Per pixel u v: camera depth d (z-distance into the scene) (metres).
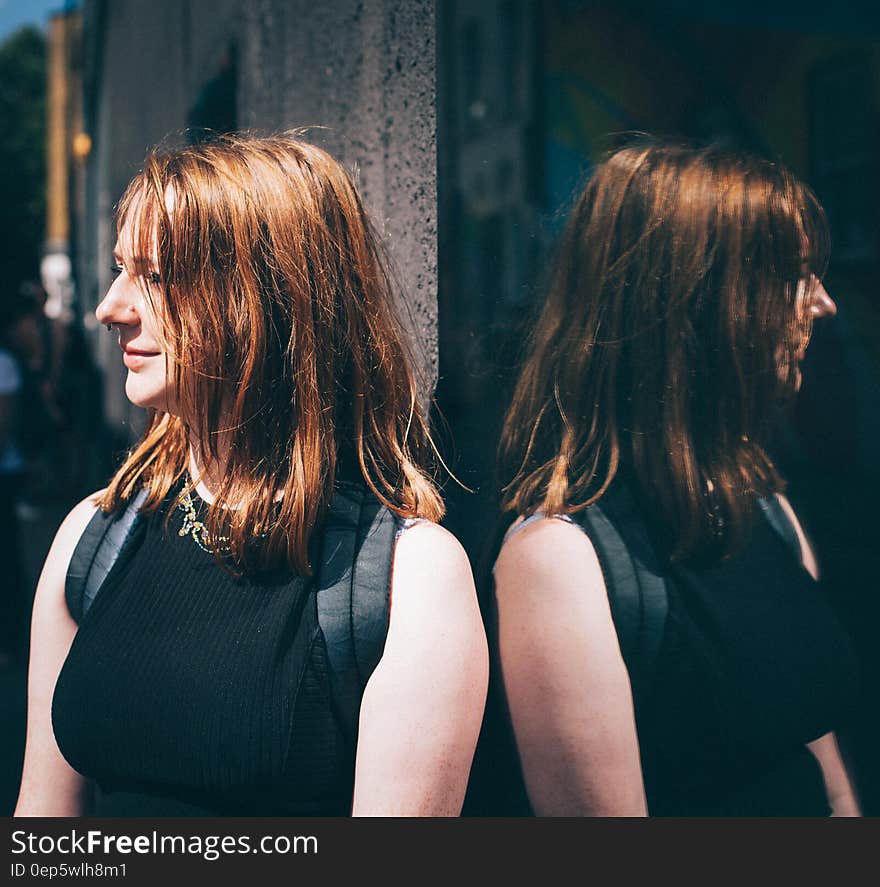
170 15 3.29
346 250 1.03
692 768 1.16
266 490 0.99
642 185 1.23
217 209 0.96
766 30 1.29
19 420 3.73
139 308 1.00
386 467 1.03
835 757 1.20
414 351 1.39
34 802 1.10
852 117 1.25
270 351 0.99
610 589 1.16
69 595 1.06
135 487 1.09
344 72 1.69
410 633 0.93
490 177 1.44
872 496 1.19
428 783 0.92
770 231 1.20
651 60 1.32
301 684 0.95
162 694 0.96
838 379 1.22
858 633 1.19
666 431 1.19
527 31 1.40
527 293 1.37
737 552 1.18
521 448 1.28
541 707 1.19
